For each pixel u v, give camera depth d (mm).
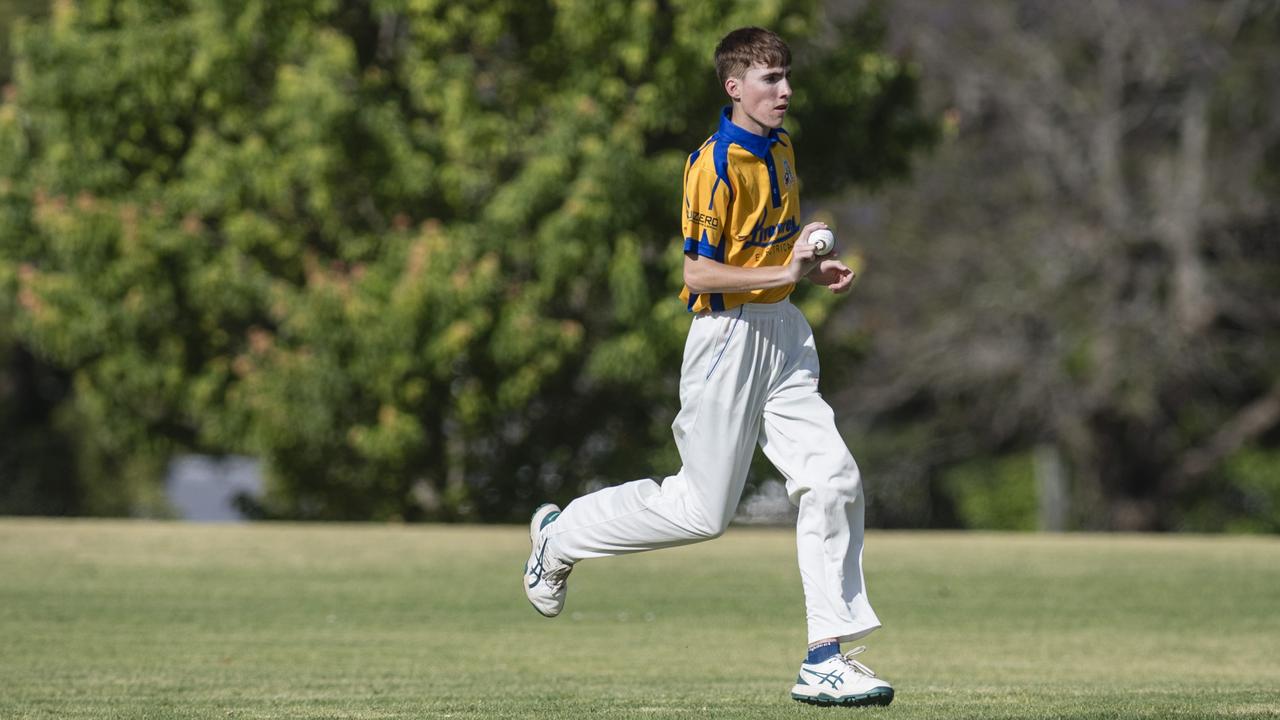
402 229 61156
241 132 63156
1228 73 96500
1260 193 96562
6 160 63625
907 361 98125
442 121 63031
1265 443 104438
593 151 58656
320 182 60562
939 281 99188
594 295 64562
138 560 38906
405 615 30922
